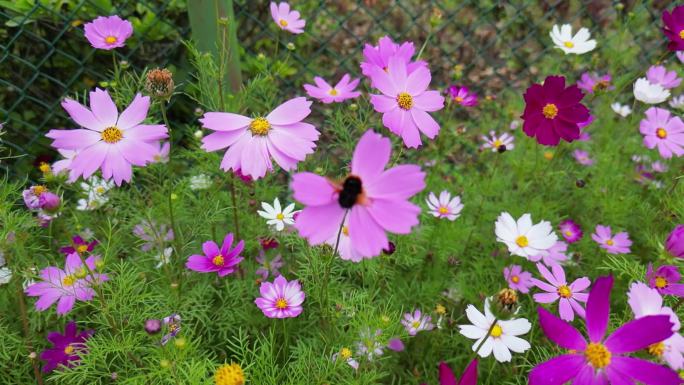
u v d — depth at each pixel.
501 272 0.53
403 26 0.97
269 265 0.50
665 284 0.36
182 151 0.49
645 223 0.58
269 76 0.50
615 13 0.90
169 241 0.47
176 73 0.65
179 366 0.34
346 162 0.50
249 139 0.32
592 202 0.61
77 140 0.32
